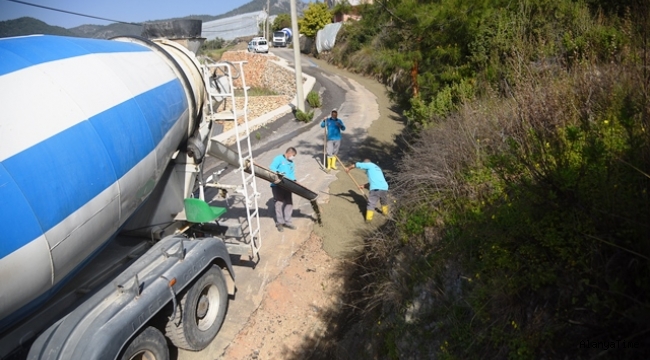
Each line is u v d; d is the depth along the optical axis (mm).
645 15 5383
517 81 5629
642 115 3418
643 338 2707
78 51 3807
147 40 5027
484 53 8281
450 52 8727
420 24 8594
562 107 4566
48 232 2977
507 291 3633
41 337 3500
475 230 4488
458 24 8461
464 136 5957
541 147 3977
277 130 15867
